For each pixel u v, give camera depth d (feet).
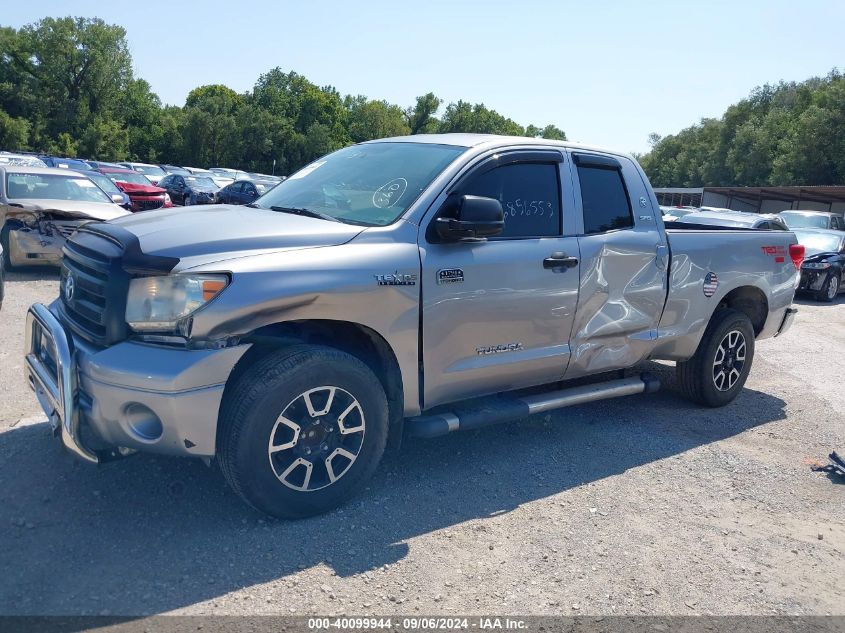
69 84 268.21
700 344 18.86
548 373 14.98
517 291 13.69
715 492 14.33
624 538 12.09
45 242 33.60
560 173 15.03
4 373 18.26
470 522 12.19
